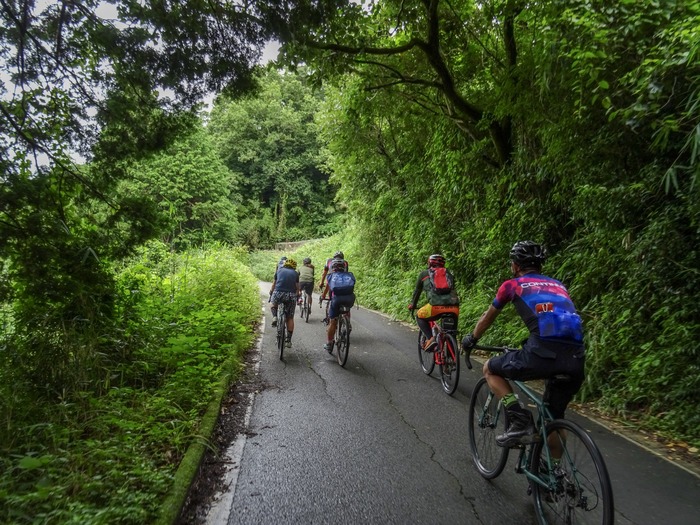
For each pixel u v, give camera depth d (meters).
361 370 6.96
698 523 3.04
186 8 5.09
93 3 4.77
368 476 3.63
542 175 7.46
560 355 2.93
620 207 5.93
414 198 13.73
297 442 4.28
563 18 4.96
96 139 5.19
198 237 27.80
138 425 4.02
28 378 4.43
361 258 19.55
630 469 3.83
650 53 4.47
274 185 45.09
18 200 4.35
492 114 9.02
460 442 4.32
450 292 6.24
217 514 3.10
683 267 5.18
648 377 5.09
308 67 9.02
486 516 3.09
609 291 6.39
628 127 5.54
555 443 2.93
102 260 5.36
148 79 5.21
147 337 6.08
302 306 12.50
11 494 2.88
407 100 10.98
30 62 4.76
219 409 4.92
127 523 2.74
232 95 6.03
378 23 9.24
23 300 4.69
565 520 2.77
